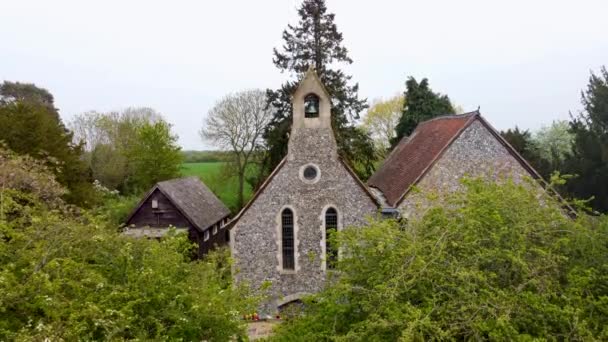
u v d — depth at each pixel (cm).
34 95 4862
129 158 4200
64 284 889
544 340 704
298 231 1873
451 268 829
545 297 789
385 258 962
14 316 836
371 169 3438
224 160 4519
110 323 805
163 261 1017
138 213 2742
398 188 2031
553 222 976
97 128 4591
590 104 2812
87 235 1045
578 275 839
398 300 852
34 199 1359
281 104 3328
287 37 3312
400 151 2595
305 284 1873
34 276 831
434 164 1892
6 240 1152
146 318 905
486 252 845
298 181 1872
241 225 1891
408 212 1845
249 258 1894
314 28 3297
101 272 995
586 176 2644
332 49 3316
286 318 1280
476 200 970
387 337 823
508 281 857
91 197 2570
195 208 2908
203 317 962
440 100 3734
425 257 854
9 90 4822
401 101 4812
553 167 2978
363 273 988
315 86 1850
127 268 993
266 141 3522
